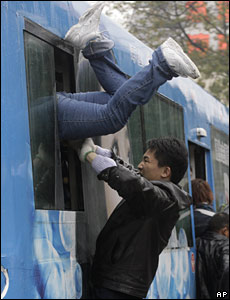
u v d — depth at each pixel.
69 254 3.90
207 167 8.62
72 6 4.38
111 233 3.94
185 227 6.73
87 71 4.42
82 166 4.27
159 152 4.19
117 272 3.86
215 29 21.11
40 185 3.66
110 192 4.66
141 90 3.80
